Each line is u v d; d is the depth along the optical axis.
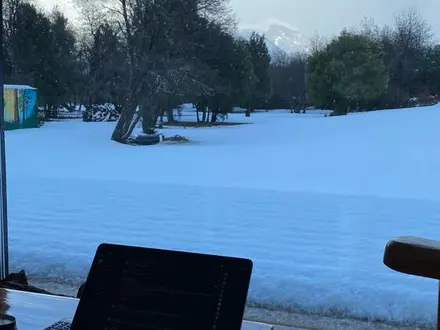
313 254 4.00
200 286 1.24
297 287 3.25
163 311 1.25
